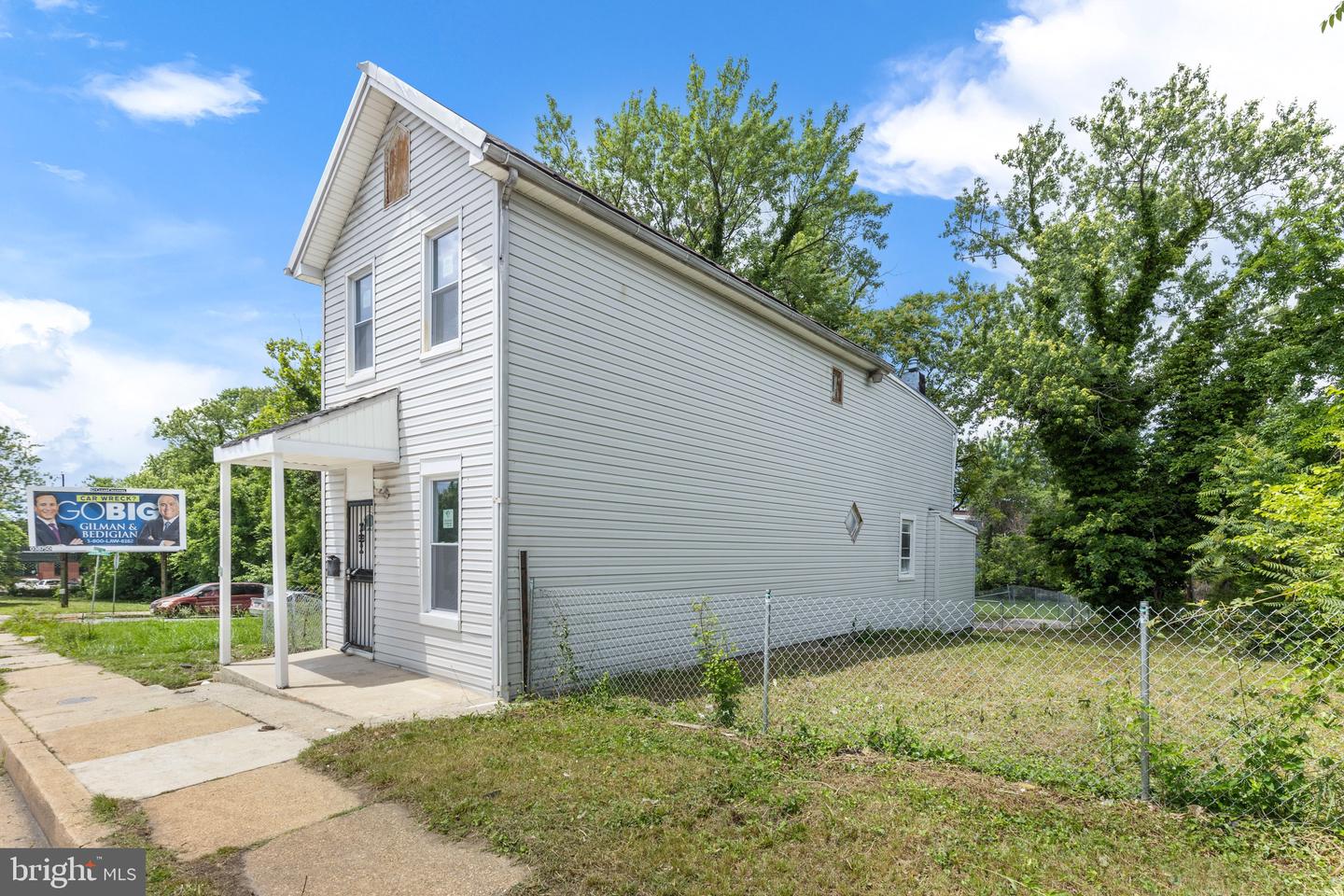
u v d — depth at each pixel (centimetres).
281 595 702
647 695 723
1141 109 1850
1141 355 1962
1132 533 1545
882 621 1449
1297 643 383
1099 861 315
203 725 568
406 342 816
